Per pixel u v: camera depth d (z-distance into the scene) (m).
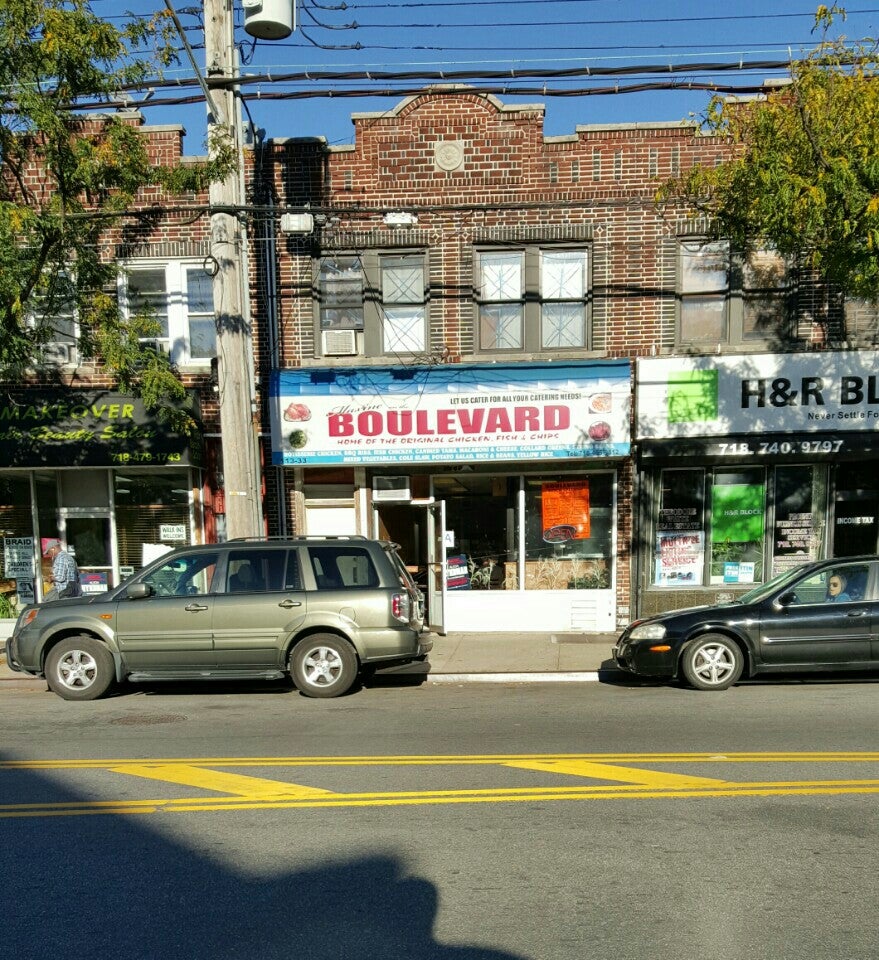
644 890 3.83
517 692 8.68
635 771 5.62
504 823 4.68
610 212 11.81
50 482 12.77
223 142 9.67
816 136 7.99
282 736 6.75
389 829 4.61
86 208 12.12
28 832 4.64
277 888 3.90
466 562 12.42
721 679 8.45
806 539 12.07
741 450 11.35
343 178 12.05
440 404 11.70
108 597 8.48
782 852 4.24
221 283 9.72
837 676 9.17
